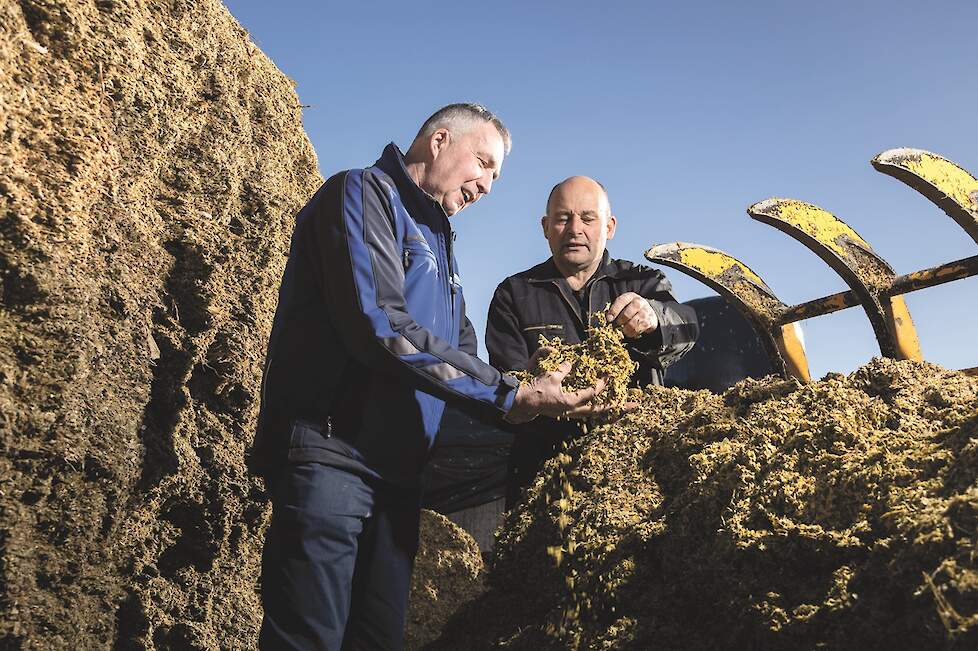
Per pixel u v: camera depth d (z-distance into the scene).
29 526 2.14
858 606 1.26
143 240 2.54
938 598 1.13
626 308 2.68
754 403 1.81
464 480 5.92
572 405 2.13
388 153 2.27
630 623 1.61
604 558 1.71
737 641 1.44
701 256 4.32
